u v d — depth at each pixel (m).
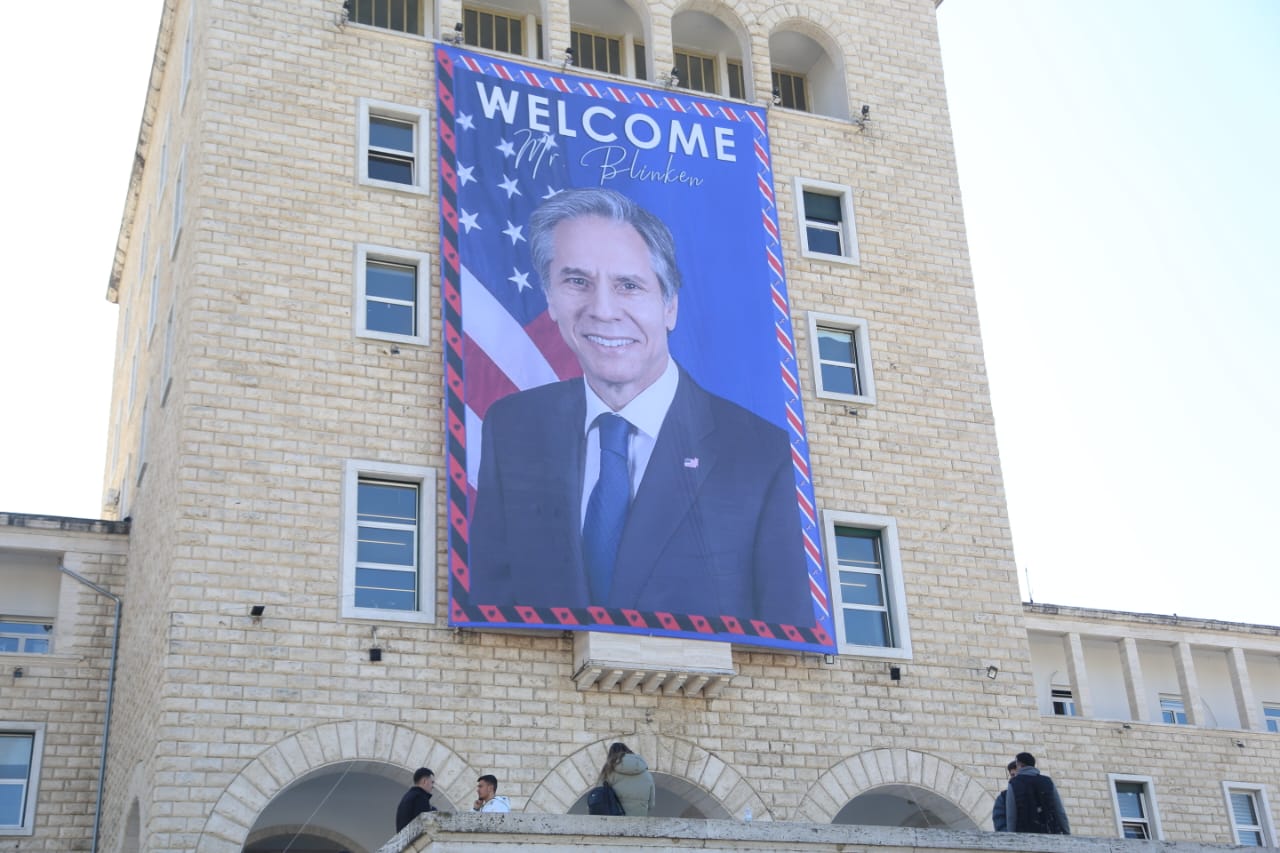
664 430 33.50
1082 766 41.59
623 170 36.00
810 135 38.75
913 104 40.28
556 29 37.72
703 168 36.78
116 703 34.53
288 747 28.84
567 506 31.98
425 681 30.09
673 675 31.25
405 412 32.22
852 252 37.78
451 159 34.72
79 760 34.31
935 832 23.98
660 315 34.66
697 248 35.78
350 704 29.48
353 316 32.72
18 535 36.16
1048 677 43.62
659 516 32.56
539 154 35.50
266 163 33.50
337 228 33.47
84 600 35.94
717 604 32.16
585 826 21.72
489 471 31.80
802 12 40.19
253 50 34.44
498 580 30.91
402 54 35.81
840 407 35.72
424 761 29.58
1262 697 46.56
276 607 29.73
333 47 35.19
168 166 40.25
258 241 32.69
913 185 39.22
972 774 33.22
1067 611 43.75
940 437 36.34
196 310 31.62
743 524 33.19
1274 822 43.25
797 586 33.06
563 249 34.59
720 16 39.69
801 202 37.81
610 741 30.88
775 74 41.56
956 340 37.62
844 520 34.53
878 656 33.50
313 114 34.38
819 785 31.95
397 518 31.64
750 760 31.67
